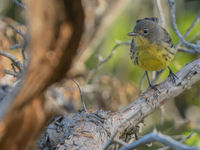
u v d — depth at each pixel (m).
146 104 7.60
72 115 7.70
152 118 11.55
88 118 7.13
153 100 7.71
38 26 3.56
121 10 13.09
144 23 9.74
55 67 3.75
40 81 3.81
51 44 3.63
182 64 13.94
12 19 12.34
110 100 11.41
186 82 8.11
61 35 3.60
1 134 3.98
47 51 3.66
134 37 9.73
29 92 3.83
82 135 6.63
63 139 6.86
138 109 7.47
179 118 12.34
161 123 10.32
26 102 3.90
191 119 10.94
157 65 9.81
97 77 12.17
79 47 3.88
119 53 13.98
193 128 8.59
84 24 3.67
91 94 11.45
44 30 3.58
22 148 4.15
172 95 8.02
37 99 4.04
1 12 13.22
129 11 14.77
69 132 6.98
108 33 14.30
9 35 10.86
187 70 8.27
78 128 6.86
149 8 14.96
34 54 3.67
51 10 3.52
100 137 6.74
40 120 4.12
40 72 3.74
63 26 3.57
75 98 11.30
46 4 3.50
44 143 7.14
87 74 11.57
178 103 13.84
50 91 10.25
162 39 9.58
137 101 7.65
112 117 7.20
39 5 3.50
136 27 9.84
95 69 11.52
